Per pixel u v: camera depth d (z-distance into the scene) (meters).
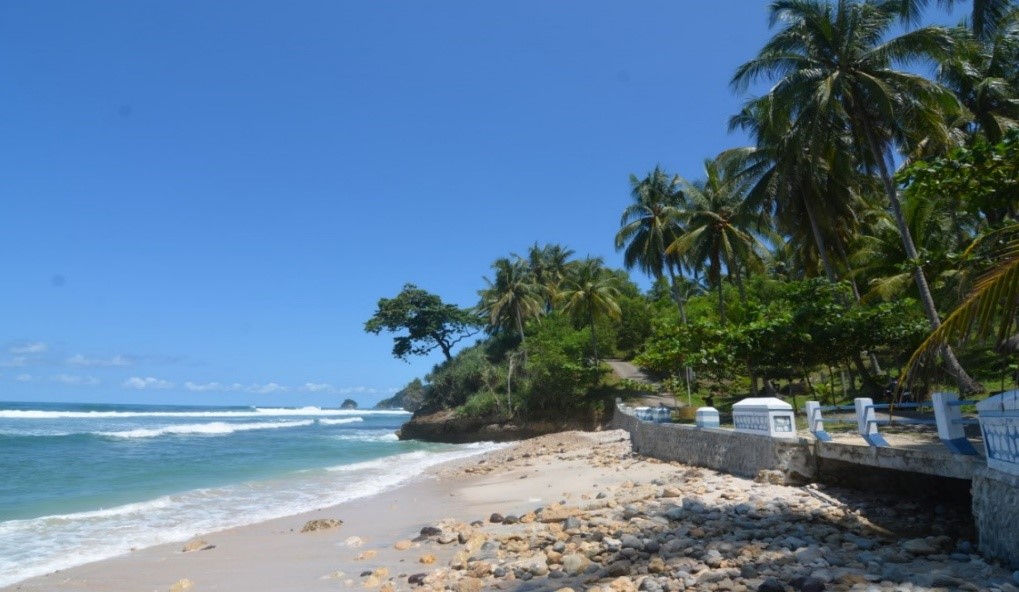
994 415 7.22
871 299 28.92
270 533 13.62
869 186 30.17
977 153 9.35
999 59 25.95
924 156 23.91
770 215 31.58
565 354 50.84
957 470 8.64
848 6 22.62
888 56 22.11
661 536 9.36
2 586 9.80
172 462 29.22
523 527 11.93
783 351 24.67
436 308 75.56
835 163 25.22
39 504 17.69
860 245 31.72
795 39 23.64
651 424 22.69
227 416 104.25
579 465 22.72
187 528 14.44
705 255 37.44
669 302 70.00
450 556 10.48
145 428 57.09
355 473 25.58
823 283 25.00
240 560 11.16
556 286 68.12
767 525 9.73
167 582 9.84
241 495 19.47
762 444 14.04
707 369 27.91
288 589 9.05
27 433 46.34
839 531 9.41
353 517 15.45
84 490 20.34
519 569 8.46
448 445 46.84
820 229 28.92
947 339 6.25
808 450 13.07
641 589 6.98
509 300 61.75
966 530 9.35
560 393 50.03
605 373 54.06
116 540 13.15
